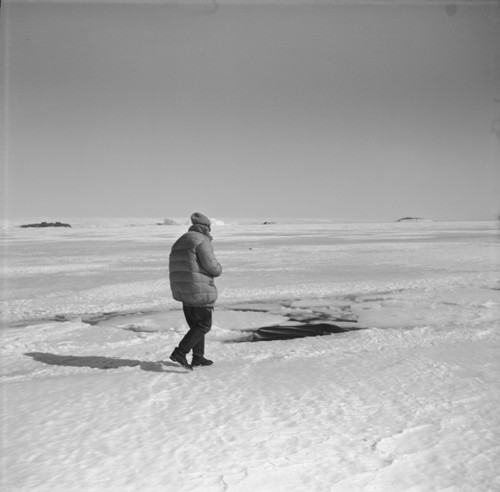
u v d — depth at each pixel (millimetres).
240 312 10648
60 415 4629
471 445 3932
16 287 15578
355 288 13719
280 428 4262
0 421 4480
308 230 71750
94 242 44125
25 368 6676
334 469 3568
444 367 6066
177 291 6121
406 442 3990
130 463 3670
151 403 4934
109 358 7113
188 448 3900
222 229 80375
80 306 12109
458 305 10906
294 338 8547
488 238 38781
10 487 3348
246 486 3348
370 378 5660
